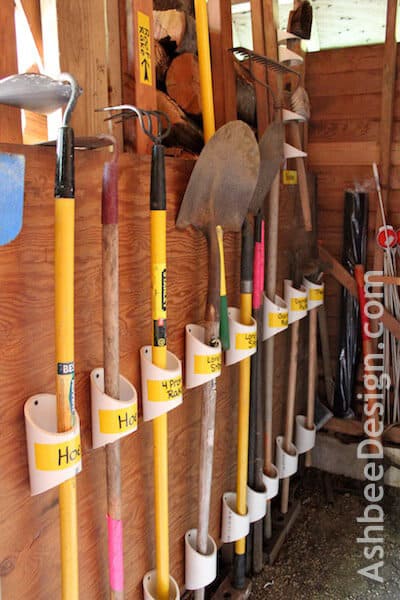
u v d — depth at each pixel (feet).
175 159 4.09
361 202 7.79
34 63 3.55
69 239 2.74
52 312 3.03
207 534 4.87
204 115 4.46
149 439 4.24
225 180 4.20
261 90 6.18
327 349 8.26
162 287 3.71
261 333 5.73
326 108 7.90
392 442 8.07
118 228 3.48
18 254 2.76
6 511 2.90
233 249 5.36
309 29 6.18
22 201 2.68
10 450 2.86
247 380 5.32
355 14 7.51
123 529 4.06
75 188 3.12
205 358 4.36
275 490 6.19
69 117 2.64
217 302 4.42
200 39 4.33
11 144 2.64
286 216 6.64
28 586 3.14
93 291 3.39
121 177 3.52
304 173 6.84
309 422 7.53
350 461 8.20
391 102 7.39
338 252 8.21
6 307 2.73
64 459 2.85
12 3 3.07
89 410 3.47
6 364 2.77
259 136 6.25
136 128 3.95
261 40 6.19
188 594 5.61
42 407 3.00
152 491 4.37
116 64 3.89
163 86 5.34
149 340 4.02
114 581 3.68
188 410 4.79
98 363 3.51
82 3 3.52
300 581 6.17
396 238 7.66
